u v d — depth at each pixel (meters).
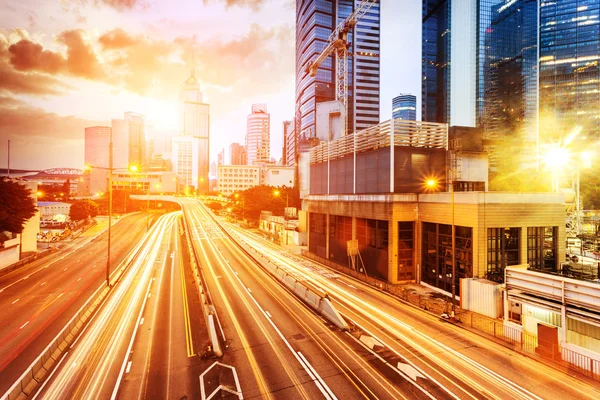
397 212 34.81
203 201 182.25
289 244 68.06
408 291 31.53
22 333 21.45
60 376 15.55
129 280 36.09
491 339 20.05
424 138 37.72
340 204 45.81
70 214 99.38
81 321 22.72
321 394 14.03
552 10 169.75
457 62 183.88
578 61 164.75
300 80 187.00
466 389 14.45
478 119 179.75
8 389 14.64
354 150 43.38
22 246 51.66
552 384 14.83
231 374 15.77
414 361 17.19
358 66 169.25
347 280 37.12
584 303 16.17
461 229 29.95
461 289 26.42
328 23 167.50
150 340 19.78
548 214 29.98
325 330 21.59
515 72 183.25
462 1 182.50
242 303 27.55
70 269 42.16
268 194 105.12
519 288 19.73
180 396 13.88
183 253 54.97
